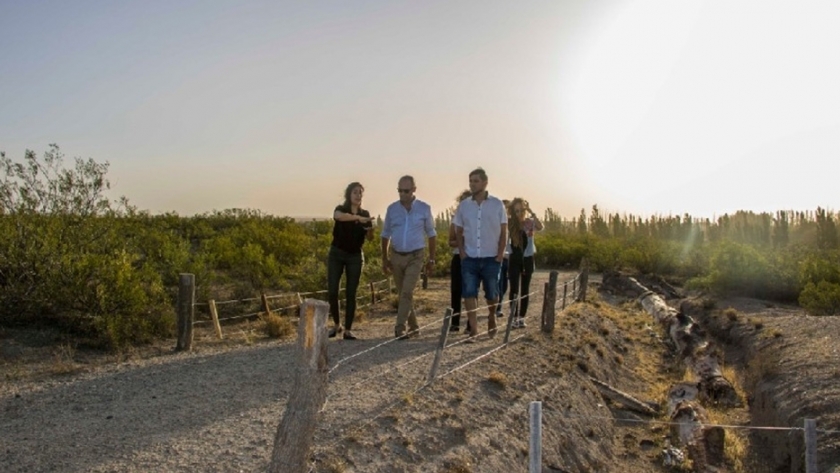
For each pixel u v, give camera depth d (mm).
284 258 24750
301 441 4562
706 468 8820
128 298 11414
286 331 12625
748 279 24000
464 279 11281
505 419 8164
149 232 19781
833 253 28625
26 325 11344
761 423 10094
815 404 9047
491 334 11695
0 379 8672
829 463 7629
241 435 6473
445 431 7227
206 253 20062
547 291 12500
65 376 8922
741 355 14008
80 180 13266
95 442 6266
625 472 8906
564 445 8531
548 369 10398
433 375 8438
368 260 24281
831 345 11844
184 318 10883
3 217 12227
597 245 39625
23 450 6043
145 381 8617
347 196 11094
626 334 16250
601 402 10633
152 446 6164
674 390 11227
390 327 13273
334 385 8156
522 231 13086
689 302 20875
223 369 9297
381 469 6086
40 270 11727
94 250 13141
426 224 10977
